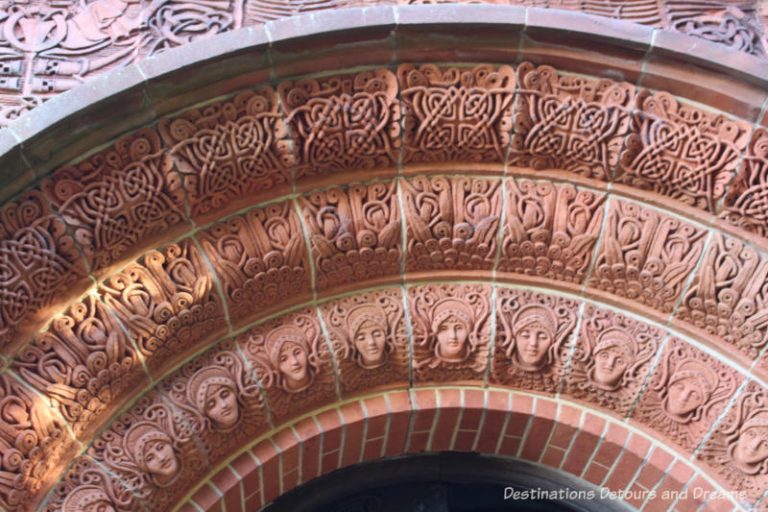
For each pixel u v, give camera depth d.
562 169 6.35
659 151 6.16
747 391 6.02
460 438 6.47
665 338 6.20
